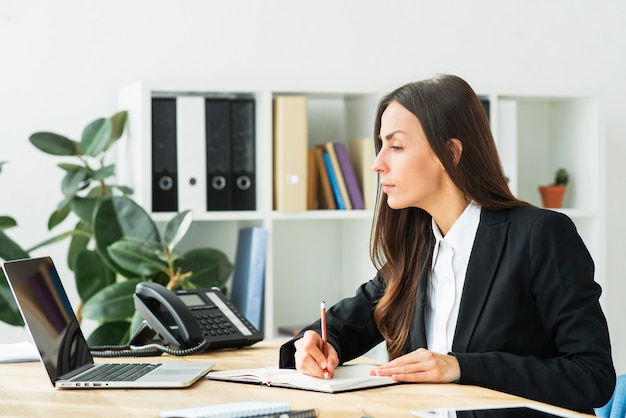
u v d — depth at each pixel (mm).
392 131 1846
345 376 1676
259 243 3104
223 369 1854
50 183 3277
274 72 3527
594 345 1688
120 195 2992
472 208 1871
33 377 1787
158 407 1441
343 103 3611
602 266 3539
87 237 3150
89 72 3311
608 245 3926
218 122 3119
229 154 3137
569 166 3703
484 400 1482
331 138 3604
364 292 2059
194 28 3426
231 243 3404
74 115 3297
